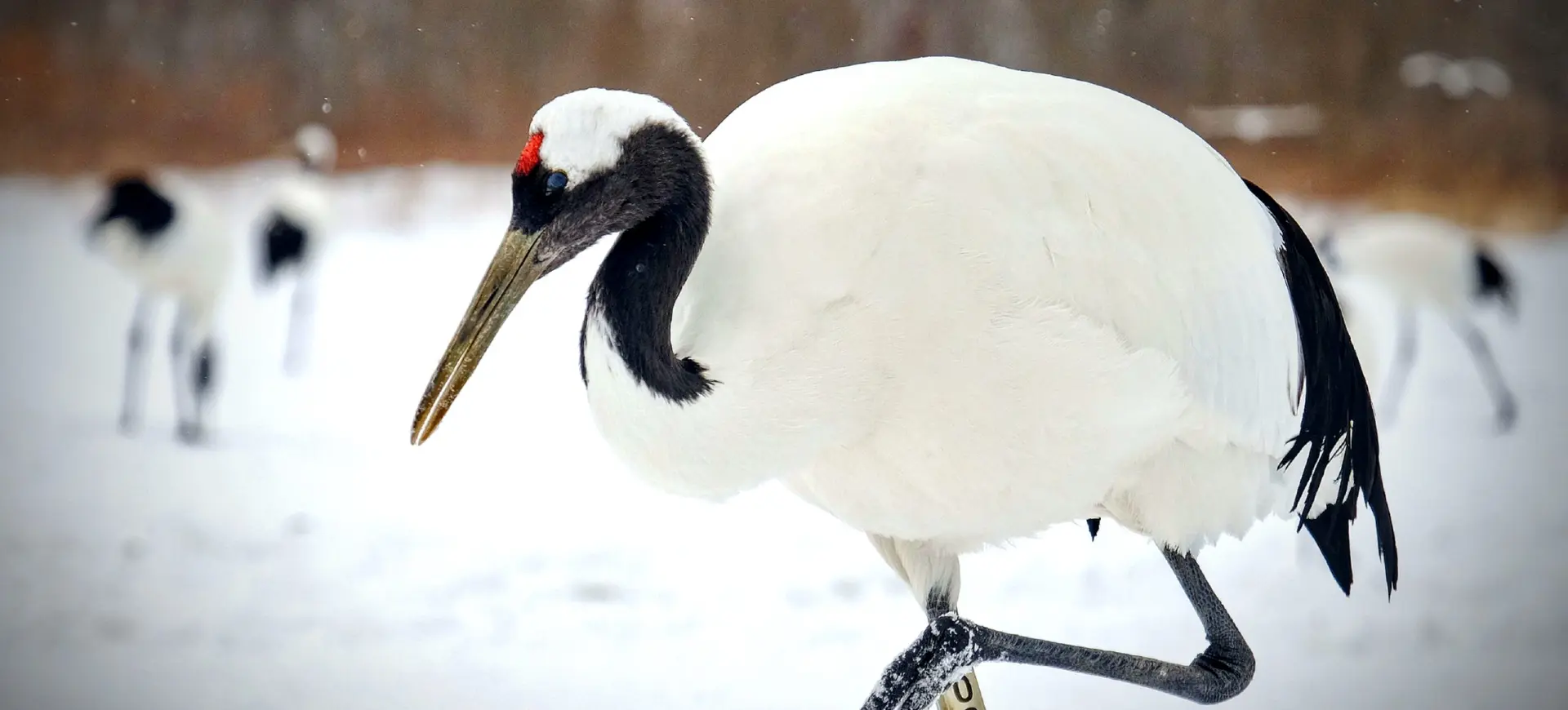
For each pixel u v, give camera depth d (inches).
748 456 240.7
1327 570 449.7
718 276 242.7
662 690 339.9
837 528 494.3
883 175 243.0
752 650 366.9
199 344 665.0
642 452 237.9
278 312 967.0
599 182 236.7
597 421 239.9
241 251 1066.7
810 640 375.9
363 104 1346.0
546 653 365.1
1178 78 1331.2
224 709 326.6
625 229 240.1
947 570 281.7
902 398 247.3
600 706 330.0
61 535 474.6
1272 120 1283.2
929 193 242.8
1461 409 705.0
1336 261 743.1
